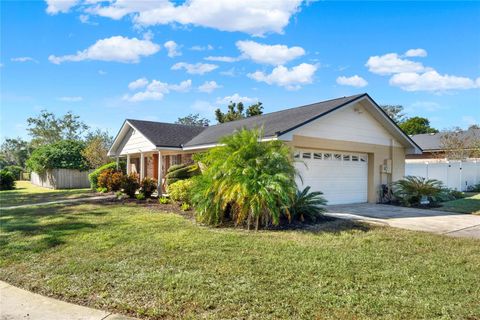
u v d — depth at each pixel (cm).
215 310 376
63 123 4862
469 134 2700
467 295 420
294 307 381
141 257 573
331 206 1298
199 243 665
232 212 890
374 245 665
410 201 1397
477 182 2197
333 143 1285
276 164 874
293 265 527
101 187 1927
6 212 1156
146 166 2202
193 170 1403
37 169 2775
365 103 1361
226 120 3006
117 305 391
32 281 477
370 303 391
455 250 638
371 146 1445
